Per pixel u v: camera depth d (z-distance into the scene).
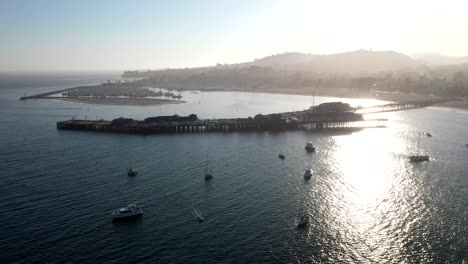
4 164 143.50
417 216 98.50
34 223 93.88
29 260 77.94
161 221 95.56
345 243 85.44
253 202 107.25
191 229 91.44
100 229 91.31
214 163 145.38
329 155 158.00
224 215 98.88
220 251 81.94
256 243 85.19
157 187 118.94
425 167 140.50
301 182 123.75
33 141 185.75
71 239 86.50
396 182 124.12
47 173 132.50
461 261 78.44
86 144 178.88
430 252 81.81
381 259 79.38
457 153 160.62
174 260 78.56
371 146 174.12
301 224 93.12
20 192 114.00
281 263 77.75
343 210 102.12
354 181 125.00
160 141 185.62
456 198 110.19
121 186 119.69
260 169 137.75
